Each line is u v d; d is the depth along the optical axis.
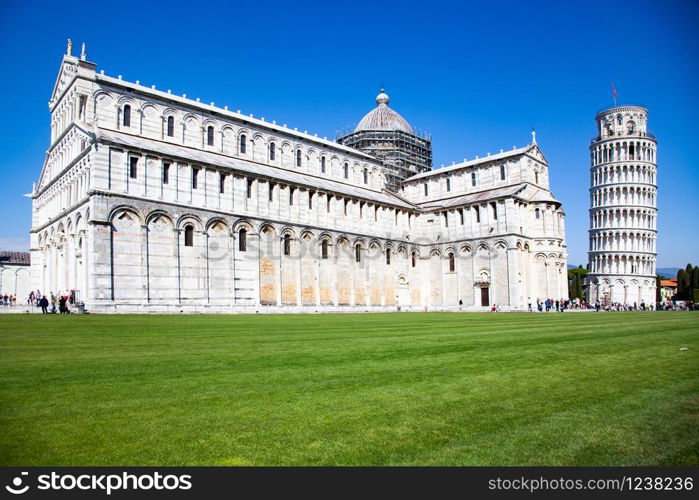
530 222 88.12
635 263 131.50
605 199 135.75
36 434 9.70
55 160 72.62
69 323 34.09
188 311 58.56
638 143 133.88
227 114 76.38
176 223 59.78
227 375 15.05
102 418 10.66
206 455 8.81
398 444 9.39
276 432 9.94
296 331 30.55
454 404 12.00
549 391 13.34
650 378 15.00
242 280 66.06
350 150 95.56
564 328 33.88
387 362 17.70
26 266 99.94
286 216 73.31
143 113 67.19
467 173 98.69
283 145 84.31
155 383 13.88
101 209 53.66
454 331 31.23
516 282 82.31
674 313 65.50
